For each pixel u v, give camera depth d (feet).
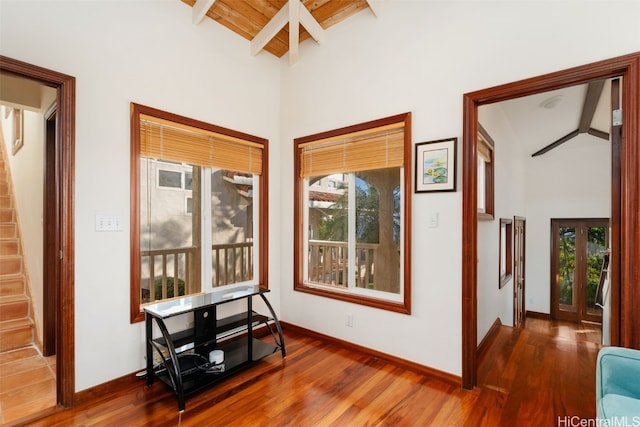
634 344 5.45
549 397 6.84
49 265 8.56
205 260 9.40
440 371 7.53
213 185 9.64
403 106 8.19
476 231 7.36
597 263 19.93
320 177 10.79
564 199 20.77
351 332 9.24
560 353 9.47
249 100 10.20
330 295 9.71
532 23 6.42
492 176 11.60
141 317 7.47
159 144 7.98
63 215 6.42
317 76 10.15
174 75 8.23
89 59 6.75
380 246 9.37
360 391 7.03
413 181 7.99
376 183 9.46
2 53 5.74
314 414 6.21
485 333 10.41
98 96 6.87
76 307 6.55
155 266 8.36
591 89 11.02
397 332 8.27
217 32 9.27
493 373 8.06
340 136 9.48
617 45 5.60
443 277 7.53
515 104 12.71
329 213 10.55
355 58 9.20
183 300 7.72
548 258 21.26
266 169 10.75
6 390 7.03
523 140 18.33
